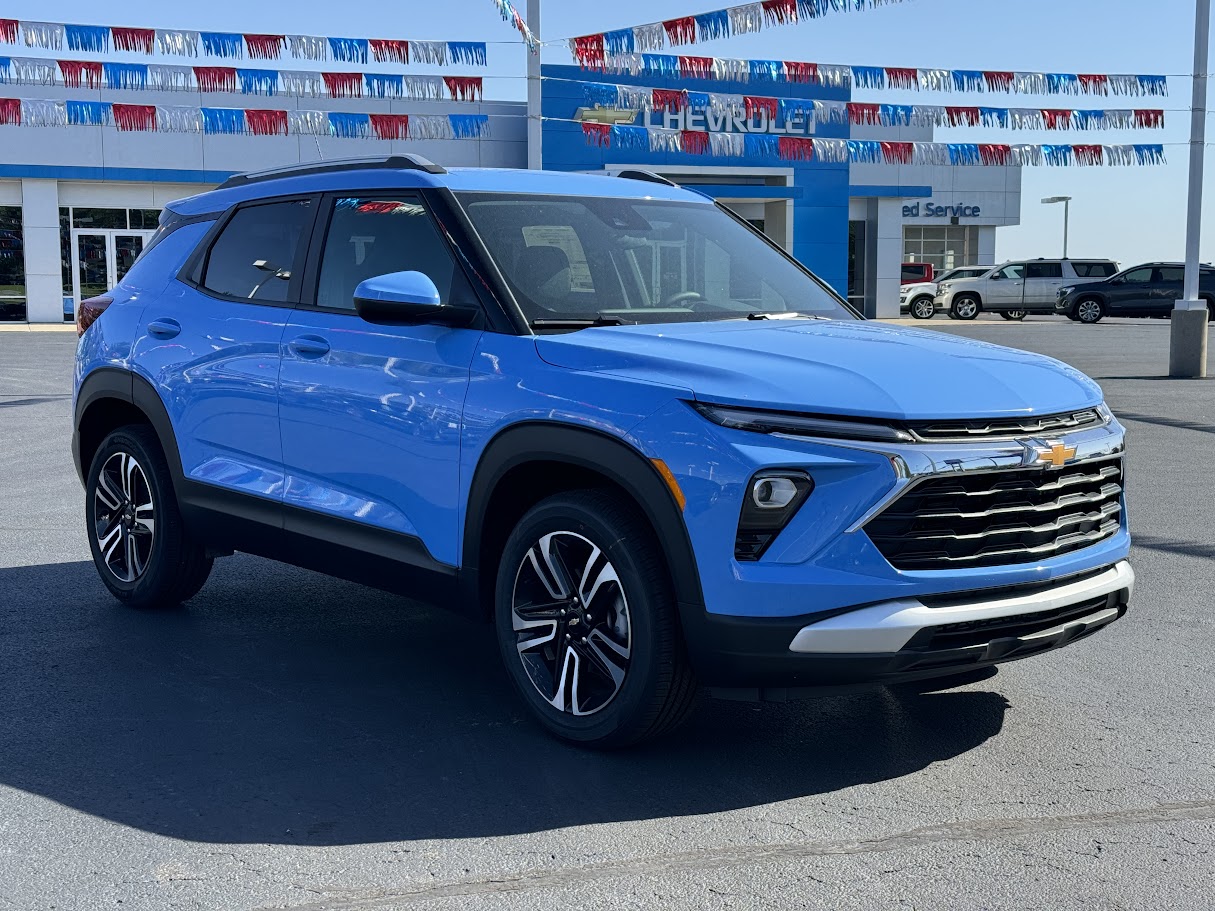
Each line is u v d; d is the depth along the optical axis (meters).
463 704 4.40
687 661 3.69
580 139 32.41
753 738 4.08
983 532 3.57
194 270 5.47
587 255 4.52
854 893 3.01
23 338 25.81
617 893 3.01
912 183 50.03
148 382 5.41
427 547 4.26
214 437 5.12
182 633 5.30
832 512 3.42
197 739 4.05
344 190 4.89
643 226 4.85
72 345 23.50
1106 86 15.12
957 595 3.54
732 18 12.99
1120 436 4.00
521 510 4.20
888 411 3.46
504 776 3.74
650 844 3.28
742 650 3.48
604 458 3.68
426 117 15.11
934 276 46.66
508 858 3.20
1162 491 8.59
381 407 4.37
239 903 2.96
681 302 4.56
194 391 5.19
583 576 3.86
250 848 3.26
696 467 3.50
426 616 5.62
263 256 5.16
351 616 5.60
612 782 3.70
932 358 3.87
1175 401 14.11
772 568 3.44
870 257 41.34
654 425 3.59
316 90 14.08
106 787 3.65
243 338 4.99
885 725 4.22
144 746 3.98
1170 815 3.48
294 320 4.82
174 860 3.19
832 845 3.28
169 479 5.45
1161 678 4.73
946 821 3.43
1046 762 3.88
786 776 3.76
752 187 34.31
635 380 3.70
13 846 3.27
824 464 3.42
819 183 35.84
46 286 32.41
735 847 3.27
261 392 4.87
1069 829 3.38
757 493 3.44
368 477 4.46
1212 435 11.38
